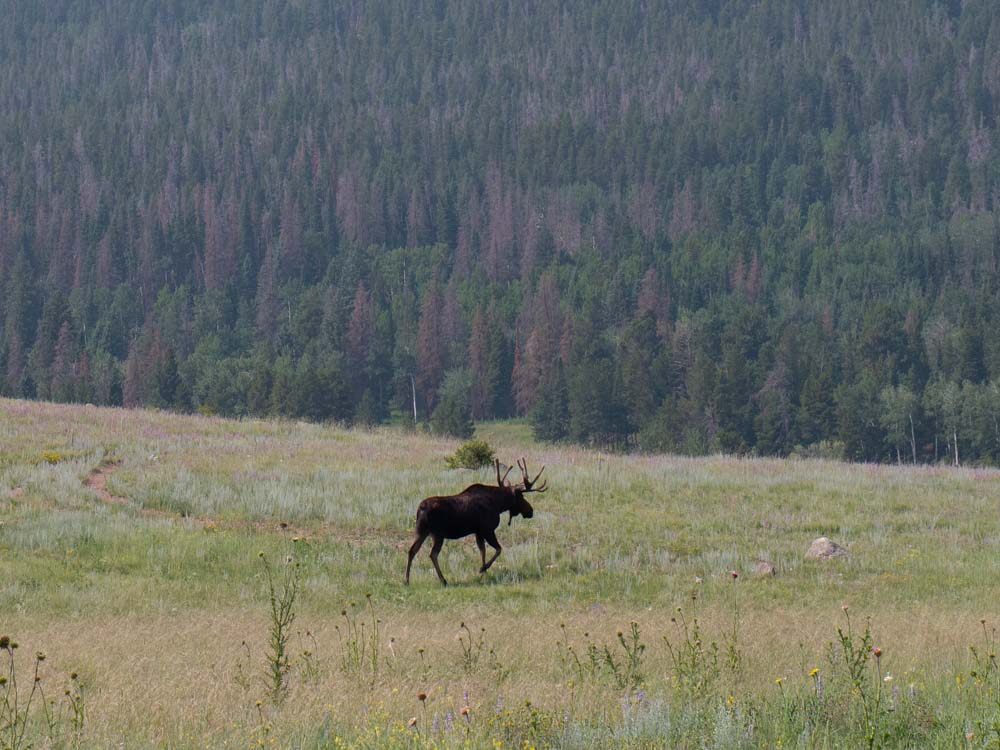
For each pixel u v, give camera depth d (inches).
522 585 2144.4
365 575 2209.6
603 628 1669.5
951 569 2336.4
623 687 1206.9
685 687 1154.0
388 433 4662.9
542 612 1893.5
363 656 1396.4
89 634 1589.6
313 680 1243.2
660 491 3112.7
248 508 2731.3
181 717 1039.0
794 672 1270.9
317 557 2327.8
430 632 1653.5
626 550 2465.6
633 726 965.8
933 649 1411.2
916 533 2741.1
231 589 2064.5
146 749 938.1
